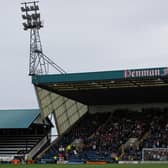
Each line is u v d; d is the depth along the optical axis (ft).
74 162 243.60
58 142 275.18
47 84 241.55
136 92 257.55
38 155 268.82
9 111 299.99
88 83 237.66
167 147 245.86
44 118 272.72
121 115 285.64
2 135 290.56
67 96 274.98
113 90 253.65
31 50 286.25
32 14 287.69
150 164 215.51
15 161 254.47
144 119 276.41
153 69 222.48
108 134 269.44
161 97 269.85
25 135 287.89
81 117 297.12
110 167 191.21
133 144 255.29
